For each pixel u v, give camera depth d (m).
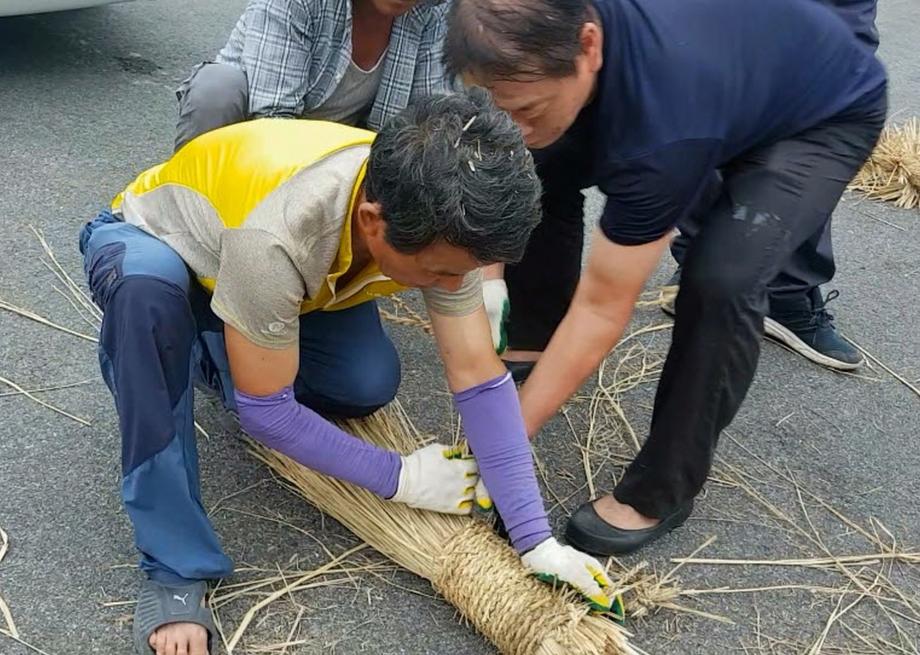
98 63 4.28
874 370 2.90
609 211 1.78
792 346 2.92
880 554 2.20
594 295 1.87
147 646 1.76
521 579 1.82
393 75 2.65
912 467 2.49
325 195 1.58
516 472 1.87
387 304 2.91
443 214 1.34
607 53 1.67
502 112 1.42
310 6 2.51
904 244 3.67
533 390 1.95
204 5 5.15
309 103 2.67
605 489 2.31
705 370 1.88
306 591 1.95
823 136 1.93
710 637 1.95
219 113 2.60
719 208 1.91
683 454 1.97
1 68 4.11
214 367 2.14
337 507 2.06
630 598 1.95
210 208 1.73
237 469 2.22
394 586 1.98
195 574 1.80
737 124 1.79
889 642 1.98
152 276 1.70
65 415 2.29
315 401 2.19
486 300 2.25
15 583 1.88
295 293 1.60
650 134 1.68
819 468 2.46
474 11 1.57
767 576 2.11
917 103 5.01
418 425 2.43
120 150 3.53
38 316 2.60
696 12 1.73
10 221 3.00
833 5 2.21
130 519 1.89
